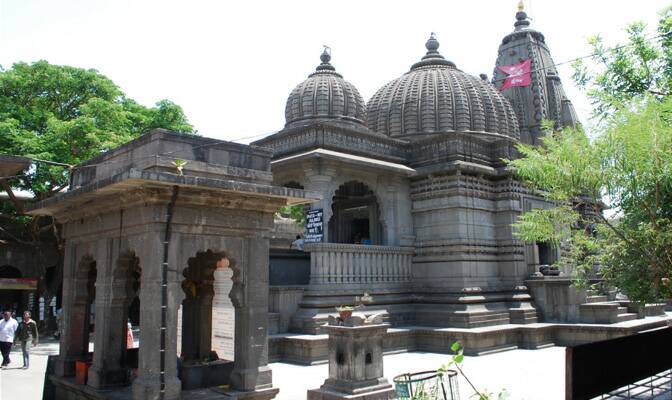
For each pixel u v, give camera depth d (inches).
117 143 823.7
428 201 737.6
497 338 643.5
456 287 690.8
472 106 905.5
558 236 428.5
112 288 334.3
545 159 392.2
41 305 883.4
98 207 342.3
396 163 748.6
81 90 918.4
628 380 323.0
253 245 334.6
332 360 369.1
